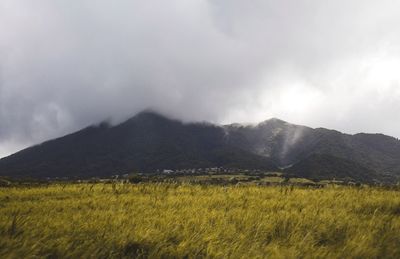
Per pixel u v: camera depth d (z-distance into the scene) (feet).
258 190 58.08
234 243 29.73
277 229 34.27
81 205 45.52
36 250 26.02
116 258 26.71
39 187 74.95
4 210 40.68
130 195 54.44
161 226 32.94
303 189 61.36
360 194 53.98
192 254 27.48
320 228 34.27
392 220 37.35
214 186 67.05
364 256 28.40
